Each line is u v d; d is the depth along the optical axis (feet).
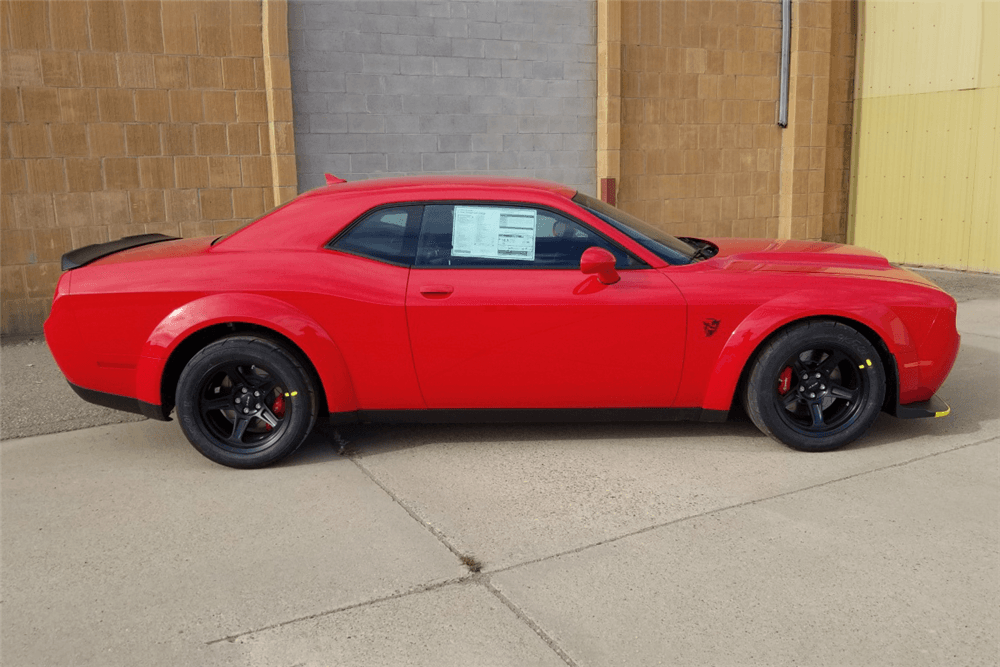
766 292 13.30
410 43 27.30
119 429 15.71
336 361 13.23
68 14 22.81
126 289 13.12
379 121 27.30
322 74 26.32
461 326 13.17
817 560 10.09
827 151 35.81
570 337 13.23
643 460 13.56
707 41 31.94
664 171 32.09
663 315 13.17
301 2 25.66
